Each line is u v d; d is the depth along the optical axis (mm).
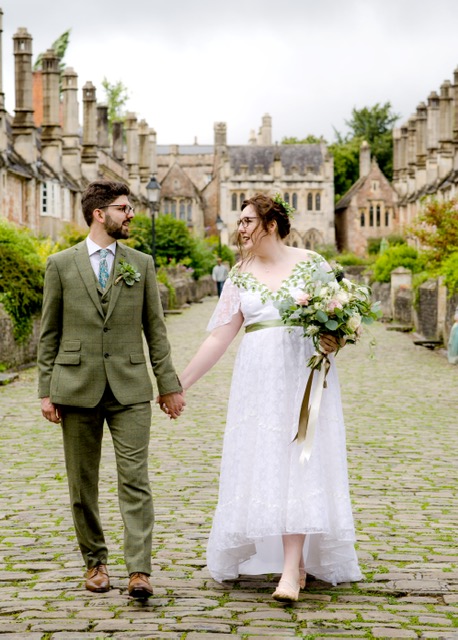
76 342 4586
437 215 26609
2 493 7117
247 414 4617
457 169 54281
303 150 99250
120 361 4598
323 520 4406
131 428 4570
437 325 22484
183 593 4621
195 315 33844
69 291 4598
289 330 4652
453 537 5785
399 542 5660
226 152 99375
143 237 44375
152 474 7805
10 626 4066
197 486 7316
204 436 9852
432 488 7285
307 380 4605
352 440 9555
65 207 48750
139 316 4680
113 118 89500
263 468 4480
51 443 9422
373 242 95125
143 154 73688
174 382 4723
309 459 4441
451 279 20344
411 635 3963
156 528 5973
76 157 51406
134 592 4375
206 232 97750
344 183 114188
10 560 5262
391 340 24000
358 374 16266
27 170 42312
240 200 97938
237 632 3996
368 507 6629
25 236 18562
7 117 46500
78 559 5281
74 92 51156
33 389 14055
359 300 4656
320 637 3932
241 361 4711
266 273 4781
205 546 5543
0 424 10695
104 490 7203
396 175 88812
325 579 4762
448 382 15008
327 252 91062
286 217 4816
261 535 4395
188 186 99062
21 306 17094
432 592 4648
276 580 4906
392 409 11922
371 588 4719
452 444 9328
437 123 65250
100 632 3994
